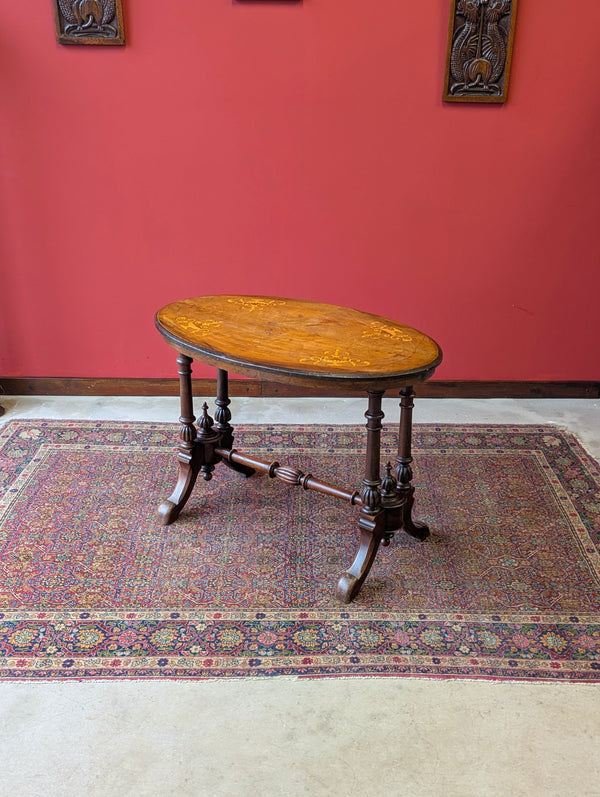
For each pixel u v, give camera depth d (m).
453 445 3.71
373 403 2.45
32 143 3.81
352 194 3.94
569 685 2.21
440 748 1.99
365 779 1.89
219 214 3.97
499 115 3.80
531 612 2.52
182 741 2.00
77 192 3.91
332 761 1.95
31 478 3.32
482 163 3.88
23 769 1.91
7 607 2.50
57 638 2.37
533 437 3.81
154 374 4.27
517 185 3.93
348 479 3.37
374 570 2.74
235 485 3.32
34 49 3.65
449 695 2.17
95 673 2.23
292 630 2.43
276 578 2.69
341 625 2.45
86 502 3.15
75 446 3.64
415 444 3.72
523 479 3.40
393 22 3.64
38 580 2.65
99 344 4.20
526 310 4.17
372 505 2.58
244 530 2.98
